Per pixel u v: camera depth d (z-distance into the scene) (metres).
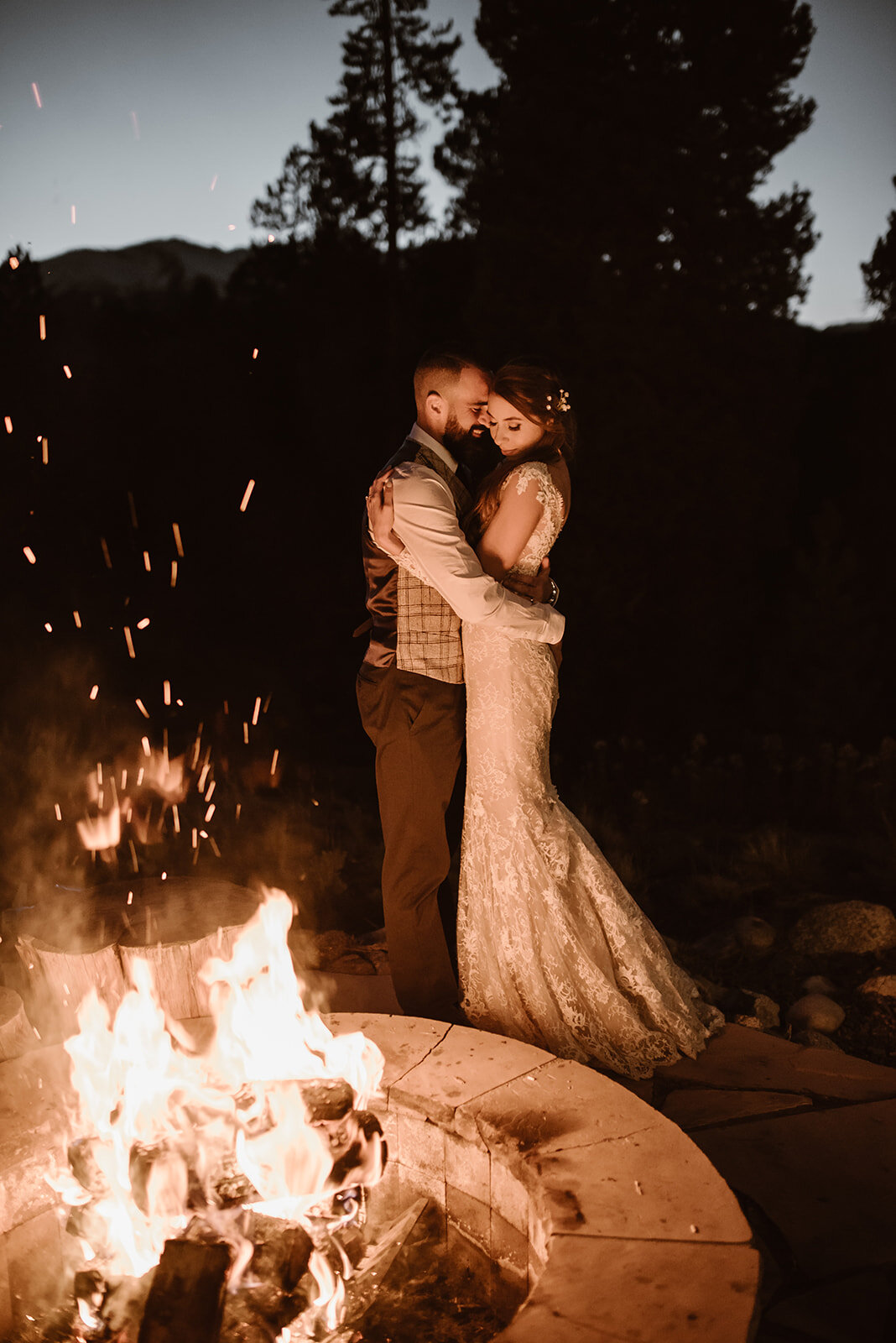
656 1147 2.15
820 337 12.24
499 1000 3.21
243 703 9.77
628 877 5.52
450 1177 2.37
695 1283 1.75
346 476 14.30
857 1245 2.41
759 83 8.81
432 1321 2.17
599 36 9.10
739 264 8.67
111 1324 1.99
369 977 3.92
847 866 5.70
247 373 15.16
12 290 12.66
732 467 8.70
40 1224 2.32
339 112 16.03
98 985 3.06
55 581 11.09
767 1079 3.13
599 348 8.57
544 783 3.23
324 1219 2.27
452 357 3.13
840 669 8.22
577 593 8.80
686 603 8.86
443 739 3.23
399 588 3.21
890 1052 3.67
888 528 9.32
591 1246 1.85
